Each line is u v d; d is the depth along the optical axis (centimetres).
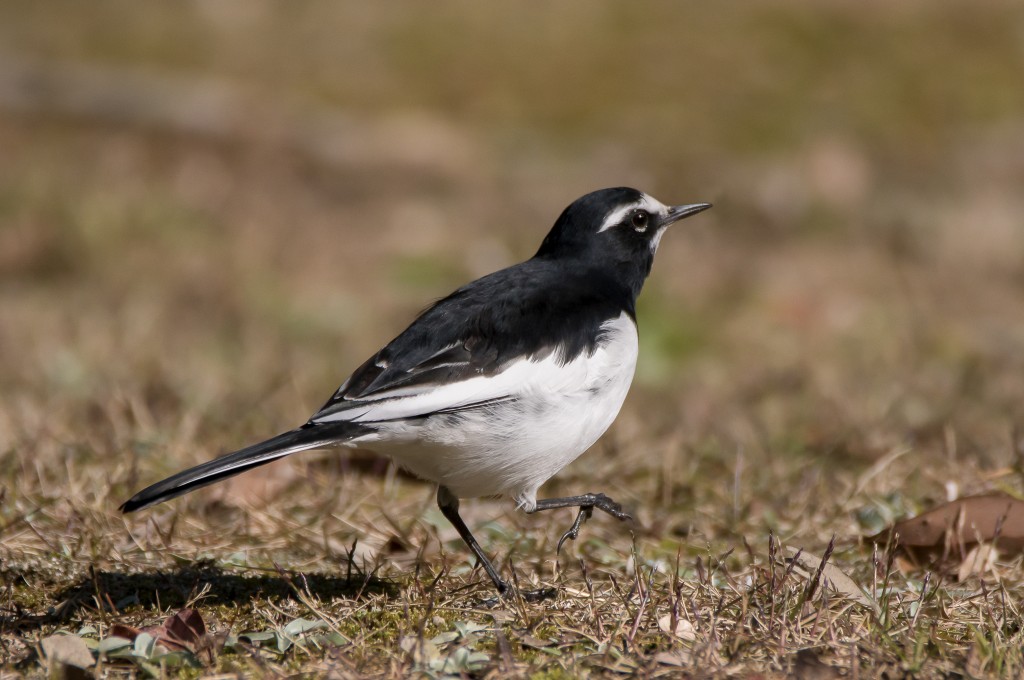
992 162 2191
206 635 645
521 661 620
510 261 1811
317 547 841
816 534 877
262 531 869
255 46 2380
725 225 1992
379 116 2227
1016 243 1911
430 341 726
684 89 2336
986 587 757
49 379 1281
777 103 2303
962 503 809
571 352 732
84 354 1372
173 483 642
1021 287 1769
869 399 1241
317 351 1466
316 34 2444
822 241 1947
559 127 2239
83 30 2373
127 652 626
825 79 2388
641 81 2352
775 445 1084
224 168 2091
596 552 841
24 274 1717
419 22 2497
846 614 664
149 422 1101
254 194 2016
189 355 1396
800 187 2052
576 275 815
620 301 820
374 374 717
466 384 710
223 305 1609
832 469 1026
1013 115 2317
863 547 834
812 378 1345
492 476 735
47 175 1923
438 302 766
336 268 1780
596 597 709
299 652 641
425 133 2178
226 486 926
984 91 2380
